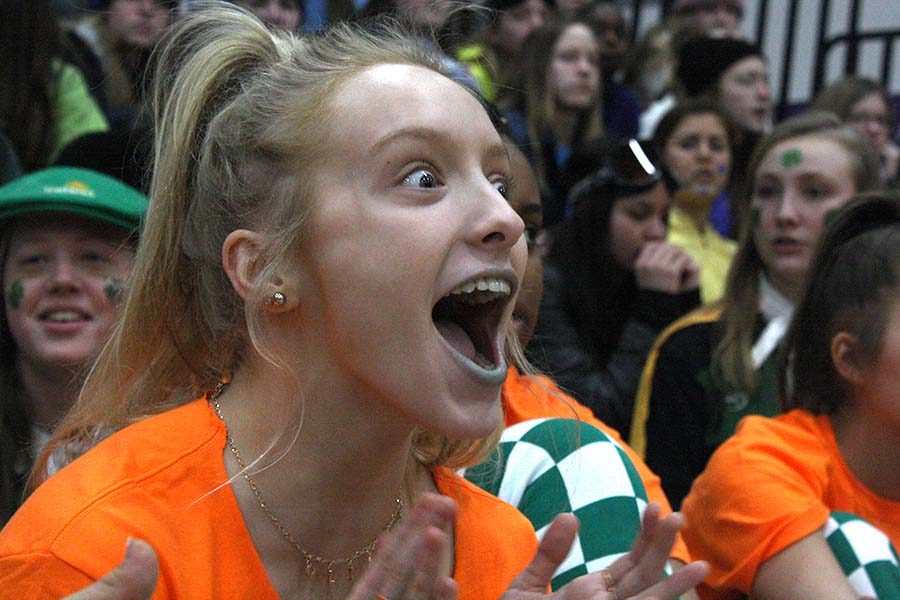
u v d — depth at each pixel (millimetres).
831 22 6926
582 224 3553
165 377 1568
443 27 1916
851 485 2393
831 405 2438
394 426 1404
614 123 5289
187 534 1369
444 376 1340
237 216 1429
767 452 2318
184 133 1498
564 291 3445
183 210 1507
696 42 5309
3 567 1328
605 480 1875
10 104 3652
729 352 3100
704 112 4262
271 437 1432
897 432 2352
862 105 5227
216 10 1566
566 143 4723
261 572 1400
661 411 3098
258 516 1432
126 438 1441
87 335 2525
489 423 1372
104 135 3035
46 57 3727
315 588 1456
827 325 2426
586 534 1826
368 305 1331
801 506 2209
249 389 1468
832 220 2486
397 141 1342
